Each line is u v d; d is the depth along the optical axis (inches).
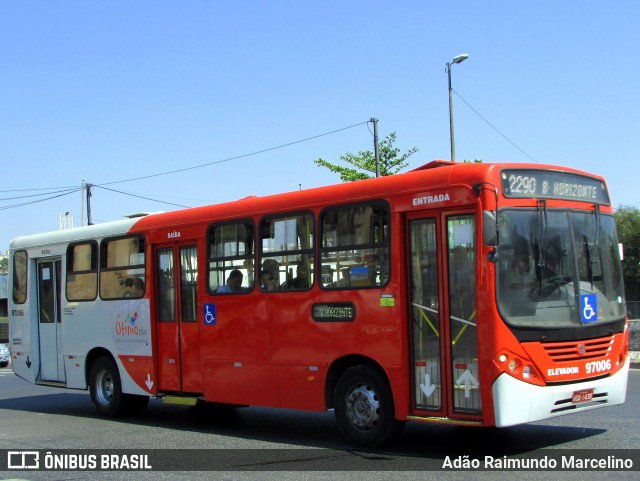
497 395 306.2
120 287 503.8
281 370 392.8
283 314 392.8
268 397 400.2
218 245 436.1
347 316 362.0
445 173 331.9
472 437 376.5
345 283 364.8
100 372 520.1
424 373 335.3
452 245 329.1
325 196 378.9
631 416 425.4
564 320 325.4
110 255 514.3
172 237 465.7
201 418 496.4
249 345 410.9
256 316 407.5
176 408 558.6
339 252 369.1
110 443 403.5
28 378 576.7
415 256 341.7
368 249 356.2
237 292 419.5
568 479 282.5
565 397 318.3
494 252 310.2
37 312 575.5
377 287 350.3
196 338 447.2
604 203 364.2
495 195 316.5
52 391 718.5
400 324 339.9
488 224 307.1
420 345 337.4
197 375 446.0
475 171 322.0
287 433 418.3
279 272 398.6
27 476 326.6
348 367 371.6
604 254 354.6
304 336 381.7
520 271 318.3
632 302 1391.5
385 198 351.3
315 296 377.4
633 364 746.8
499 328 307.9
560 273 330.0
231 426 454.3
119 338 502.3
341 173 1332.4
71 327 542.9
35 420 510.6
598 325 336.2
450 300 327.6
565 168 348.5
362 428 355.3
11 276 599.5
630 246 1988.2
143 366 483.2
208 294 437.4
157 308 477.7
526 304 316.5
